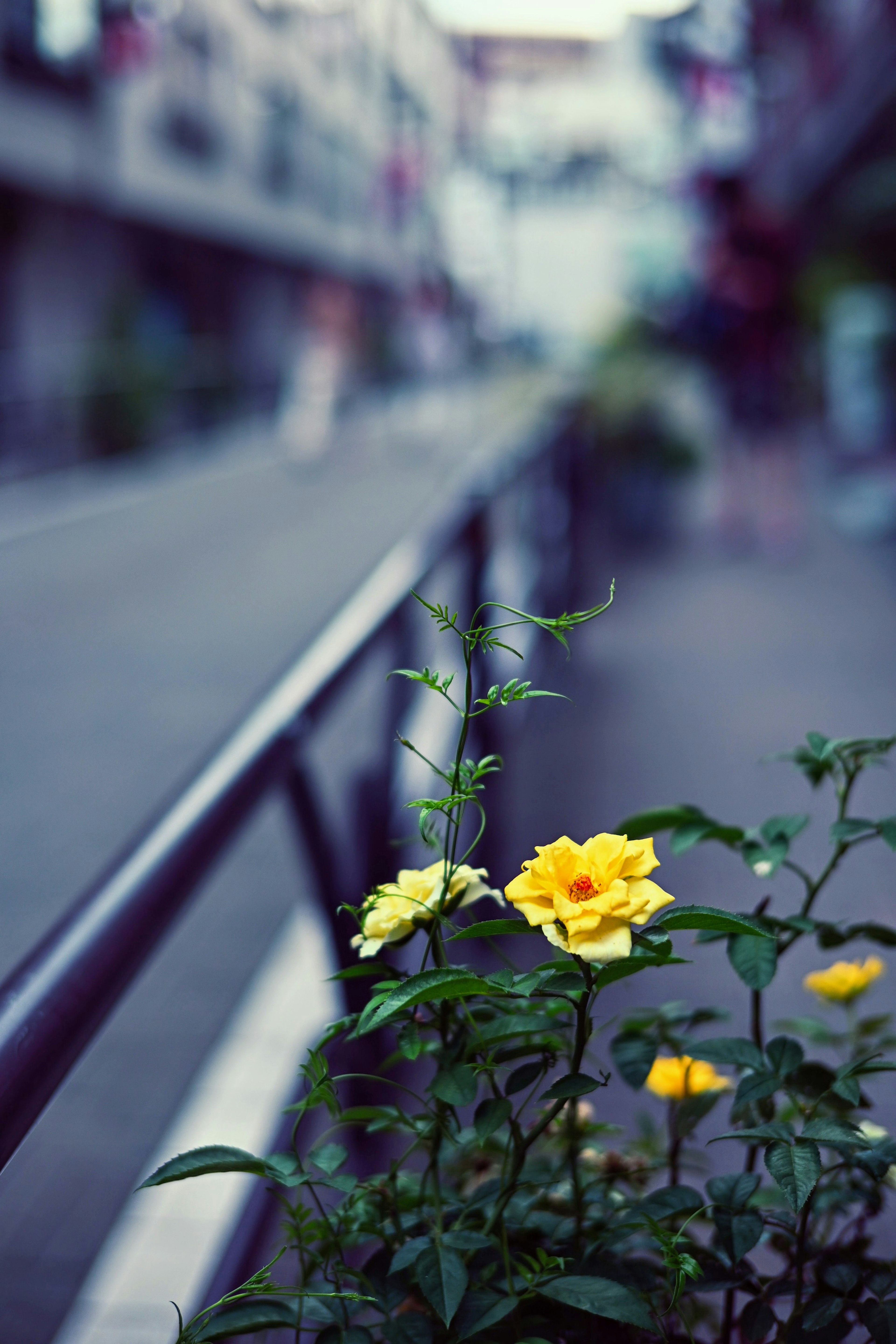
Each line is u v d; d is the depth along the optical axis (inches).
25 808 180.9
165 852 47.8
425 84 1845.5
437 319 1419.8
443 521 133.8
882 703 198.2
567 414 292.2
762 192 684.7
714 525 384.8
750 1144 43.5
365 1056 76.6
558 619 31.9
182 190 965.8
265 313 1378.0
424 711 161.0
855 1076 35.8
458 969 30.6
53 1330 80.7
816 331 532.1
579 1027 32.7
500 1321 35.0
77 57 751.1
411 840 37.5
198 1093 104.7
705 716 194.1
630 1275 36.1
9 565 402.3
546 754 179.5
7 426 621.0
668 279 421.1
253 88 1144.2
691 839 42.2
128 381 706.8
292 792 74.3
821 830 142.7
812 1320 35.2
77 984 36.9
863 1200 41.3
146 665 261.0
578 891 30.4
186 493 594.2
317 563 384.8
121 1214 91.5
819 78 480.7
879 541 349.4
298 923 138.7
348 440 832.9
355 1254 50.3
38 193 798.5
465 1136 37.3
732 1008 101.7
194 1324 32.7
